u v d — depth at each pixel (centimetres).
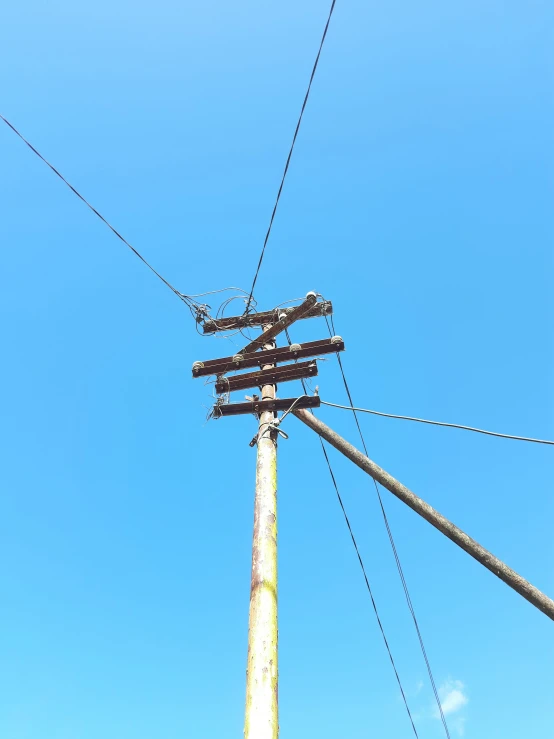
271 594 549
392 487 723
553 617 639
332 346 816
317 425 760
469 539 689
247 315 913
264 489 652
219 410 786
